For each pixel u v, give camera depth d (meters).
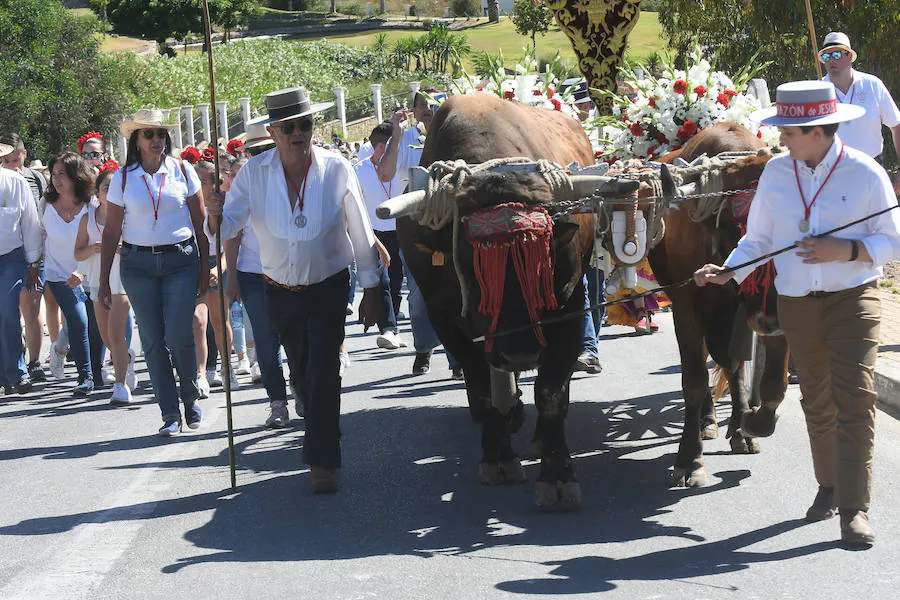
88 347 10.83
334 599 4.82
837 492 5.24
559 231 5.90
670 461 6.96
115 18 78.38
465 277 5.91
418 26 91.62
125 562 5.47
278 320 6.80
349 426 8.37
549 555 5.29
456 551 5.40
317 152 6.73
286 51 56.25
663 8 25.59
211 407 9.54
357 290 17.91
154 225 8.16
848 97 8.51
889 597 4.56
